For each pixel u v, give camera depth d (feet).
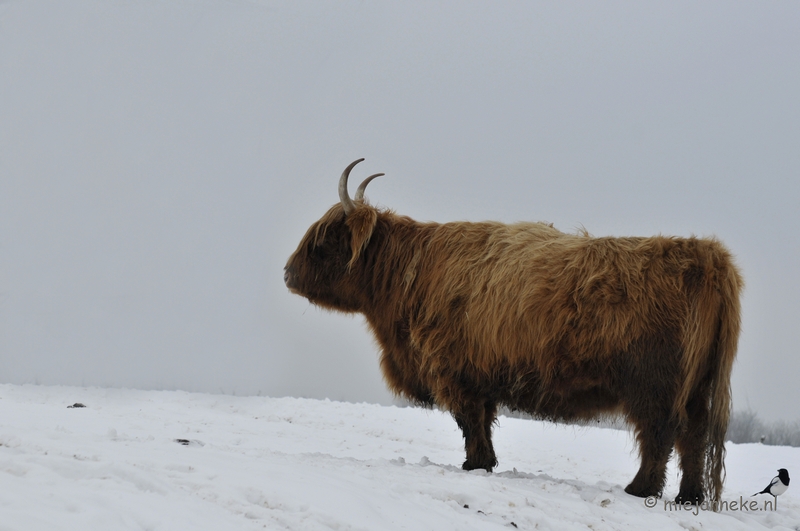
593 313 59.00
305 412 128.36
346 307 75.46
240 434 93.81
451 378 65.82
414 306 68.69
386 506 44.04
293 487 43.73
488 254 64.85
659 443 58.54
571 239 63.05
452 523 43.68
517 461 100.53
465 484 55.21
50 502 35.60
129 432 83.46
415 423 126.93
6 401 107.04
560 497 55.72
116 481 40.81
